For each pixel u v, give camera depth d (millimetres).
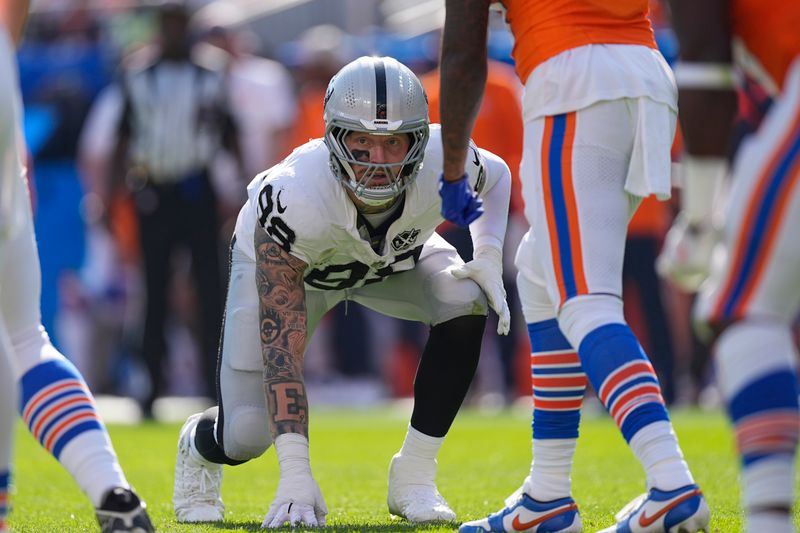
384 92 12102
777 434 8469
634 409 10180
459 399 13539
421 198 12781
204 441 13711
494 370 37531
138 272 34969
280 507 12219
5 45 9375
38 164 38469
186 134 30297
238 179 31516
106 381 38812
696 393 34562
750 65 9570
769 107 9656
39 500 16219
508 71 37469
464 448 24062
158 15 30406
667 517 10031
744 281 8633
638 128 10750
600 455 21938
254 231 13336
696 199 9844
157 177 30547
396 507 13695
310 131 33844
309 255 12742
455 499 15828
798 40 9086
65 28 41375
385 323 38594
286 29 45625
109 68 38781
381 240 13031
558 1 10859
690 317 35812
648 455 10133
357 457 22750
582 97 10672
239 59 33969
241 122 30953
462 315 13375
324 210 12469
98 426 10156
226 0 46281
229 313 13586
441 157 12859
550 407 11578
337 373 38719
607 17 10883
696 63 9594
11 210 9656
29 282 10391
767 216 8516
